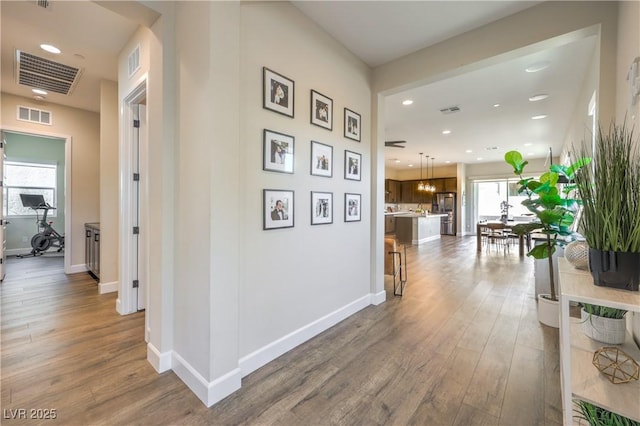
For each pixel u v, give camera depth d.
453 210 10.83
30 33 2.63
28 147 6.57
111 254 3.62
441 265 5.40
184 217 1.85
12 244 6.34
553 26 2.18
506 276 4.57
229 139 1.69
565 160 6.45
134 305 2.95
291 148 2.26
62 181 7.02
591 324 1.45
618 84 1.92
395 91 3.22
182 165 1.88
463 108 4.61
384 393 1.74
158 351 1.96
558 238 3.11
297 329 2.35
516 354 2.19
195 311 1.74
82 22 2.48
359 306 3.11
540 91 3.93
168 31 1.95
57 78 3.56
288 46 2.24
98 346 2.26
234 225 1.73
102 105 3.59
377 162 3.29
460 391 1.76
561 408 1.60
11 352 2.16
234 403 1.64
